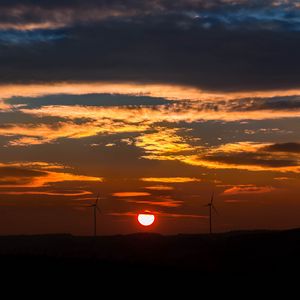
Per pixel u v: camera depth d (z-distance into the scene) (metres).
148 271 81.81
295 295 72.31
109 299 67.00
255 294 72.56
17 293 67.25
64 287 70.62
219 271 89.81
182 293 71.31
